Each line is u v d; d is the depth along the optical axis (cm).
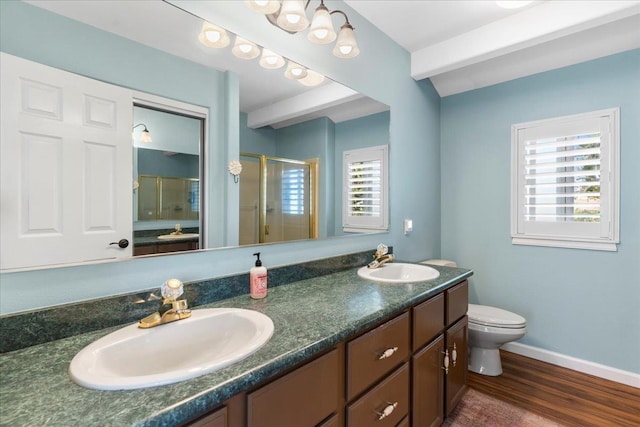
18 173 89
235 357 78
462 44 226
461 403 194
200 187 133
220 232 139
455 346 177
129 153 112
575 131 227
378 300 130
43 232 93
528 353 253
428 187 280
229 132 144
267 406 80
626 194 210
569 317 234
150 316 99
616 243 213
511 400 197
